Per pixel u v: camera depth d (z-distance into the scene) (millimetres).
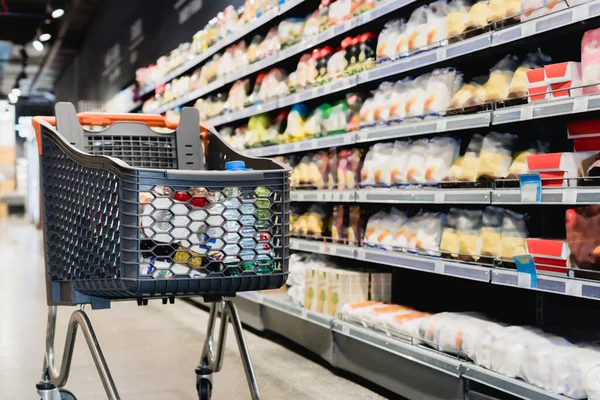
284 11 4270
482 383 2494
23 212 28766
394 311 3238
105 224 1985
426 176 3127
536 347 2316
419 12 3242
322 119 4117
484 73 3277
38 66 18422
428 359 2734
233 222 2039
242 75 4961
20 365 3812
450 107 2990
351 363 3373
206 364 2787
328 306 3664
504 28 2562
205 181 1949
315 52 4094
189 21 7395
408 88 3352
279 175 2053
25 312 5688
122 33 10375
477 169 2850
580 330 2668
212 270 2033
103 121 2572
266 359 3883
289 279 4219
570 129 2430
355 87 4020
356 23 3543
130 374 3604
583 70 2318
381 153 3514
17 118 26547
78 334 4707
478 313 2955
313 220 4289
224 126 5793
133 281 1872
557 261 2354
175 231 1989
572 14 2234
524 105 2469
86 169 2082
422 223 3207
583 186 2283
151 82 7617
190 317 5387
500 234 2711
